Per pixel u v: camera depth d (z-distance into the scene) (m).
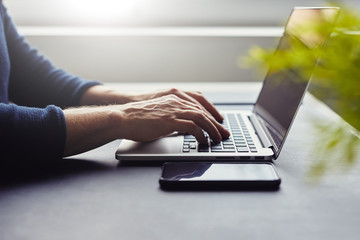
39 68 0.82
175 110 0.60
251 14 1.26
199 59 1.18
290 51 0.34
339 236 0.36
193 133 0.58
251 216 0.39
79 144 0.54
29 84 0.81
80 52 1.15
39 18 1.25
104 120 0.56
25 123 0.50
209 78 1.20
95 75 1.18
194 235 0.36
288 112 0.57
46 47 1.14
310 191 0.45
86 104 0.76
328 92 0.34
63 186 0.47
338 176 0.49
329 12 0.37
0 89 0.73
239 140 0.60
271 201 0.43
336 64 0.33
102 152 0.59
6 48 0.78
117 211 0.41
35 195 0.45
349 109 0.33
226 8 1.26
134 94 0.74
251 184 0.46
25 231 0.37
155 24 1.27
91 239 0.35
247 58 0.35
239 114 0.76
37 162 0.51
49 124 0.51
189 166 0.51
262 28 1.26
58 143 0.51
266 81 0.77
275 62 0.33
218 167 0.50
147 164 0.54
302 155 0.57
